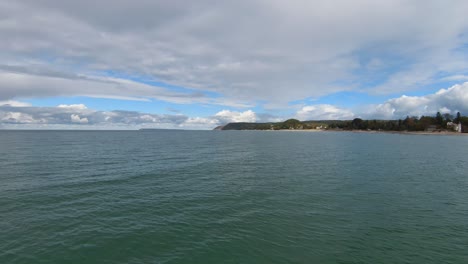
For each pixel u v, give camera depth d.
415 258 11.38
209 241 12.77
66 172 28.94
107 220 15.14
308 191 21.98
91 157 43.28
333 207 17.80
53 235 13.11
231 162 40.22
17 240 12.52
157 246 12.28
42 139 102.44
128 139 113.19
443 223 15.12
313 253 11.71
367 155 51.53
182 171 31.30
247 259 11.27
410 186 24.06
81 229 13.85
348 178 27.56
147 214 16.20
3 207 16.86
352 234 13.60
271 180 26.36
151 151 56.41
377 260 11.21
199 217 15.81
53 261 10.91
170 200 19.08
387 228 14.38
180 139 121.12
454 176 29.06
